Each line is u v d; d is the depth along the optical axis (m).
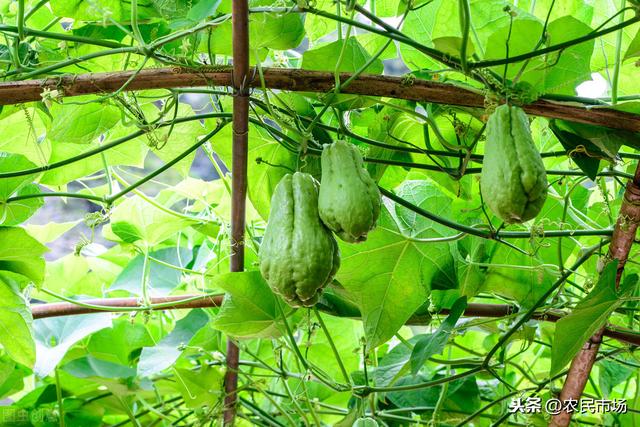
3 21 2.00
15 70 1.79
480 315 2.11
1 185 1.96
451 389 2.29
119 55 1.98
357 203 1.67
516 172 1.66
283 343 2.13
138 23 1.91
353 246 1.97
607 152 1.83
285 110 1.82
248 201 2.14
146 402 2.46
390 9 2.01
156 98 1.96
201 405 2.21
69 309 2.06
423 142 2.02
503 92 1.76
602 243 1.95
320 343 2.41
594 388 2.48
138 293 2.27
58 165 1.87
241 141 1.80
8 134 2.05
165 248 2.33
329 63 1.87
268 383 2.46
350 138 2.01
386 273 1.99
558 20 1.78
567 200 2.00
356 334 2.40
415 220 2.01
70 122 1.97
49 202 3.18
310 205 1.71
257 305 2.01
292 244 1.69
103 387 2.43
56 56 1.94
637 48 1.79
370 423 2.06
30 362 2.07
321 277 1.69
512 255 2.11
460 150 1.88
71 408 2.44
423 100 1.79
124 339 2.37
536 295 2.10
